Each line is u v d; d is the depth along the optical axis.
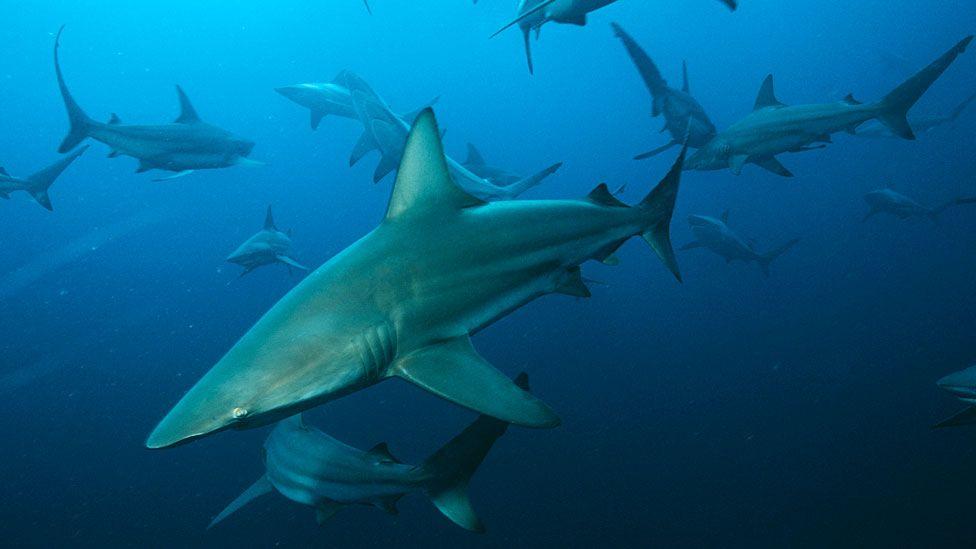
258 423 2.29
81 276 40.56
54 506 15.06
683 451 13.93
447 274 2.85
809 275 23.20
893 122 5.94
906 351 15.84
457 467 3.87
